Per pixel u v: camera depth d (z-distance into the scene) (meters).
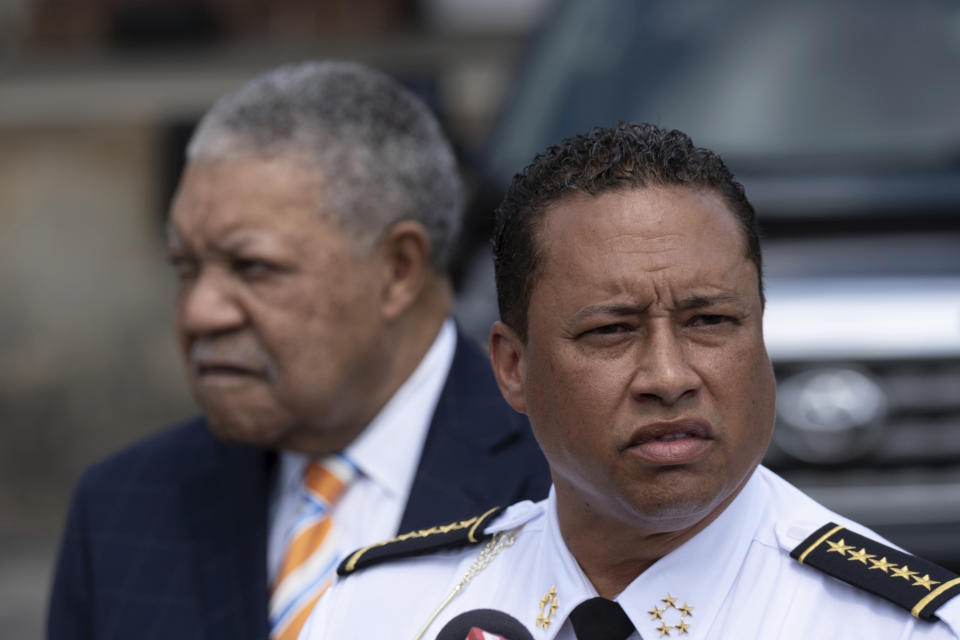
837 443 12.05
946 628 4.96
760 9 15.39
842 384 12.08
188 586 8.48
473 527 6.07
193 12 36.16
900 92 14.60
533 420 5.51
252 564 8.34
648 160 5.30
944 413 12.05
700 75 15.16
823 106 14.63
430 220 8.42
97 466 9.27
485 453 8.26
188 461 9.00
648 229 5.20
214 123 8.20
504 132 15.58
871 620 5.12
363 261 8.12
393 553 6.11
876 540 5.39
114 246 32.19
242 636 8.14
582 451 5.27
